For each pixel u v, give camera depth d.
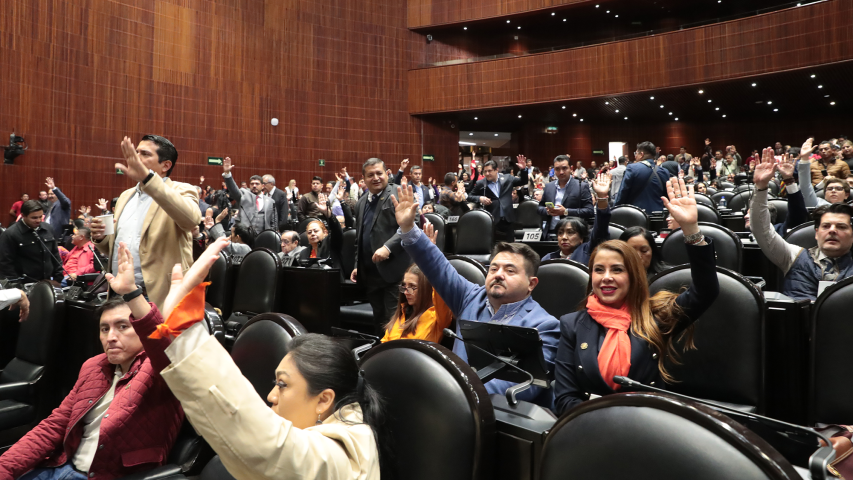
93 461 2.04
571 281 2.84
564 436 1.09
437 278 2.47
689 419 0.96
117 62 12.46
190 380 0.99
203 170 14.02
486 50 18.45
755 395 2.17
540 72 16.08
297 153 15.62
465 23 17.17
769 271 3.99
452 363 1.38
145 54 12.99
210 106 14.14
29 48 10.80
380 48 17.00
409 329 2.85
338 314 4.06
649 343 1.85
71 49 11.59
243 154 14.70
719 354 2.24
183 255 2.95
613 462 1.00
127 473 2.07
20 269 5.41
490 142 21.91
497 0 16.77
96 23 12.06
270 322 2.02
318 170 15.95
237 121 14.61
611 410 1.04
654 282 2.49
